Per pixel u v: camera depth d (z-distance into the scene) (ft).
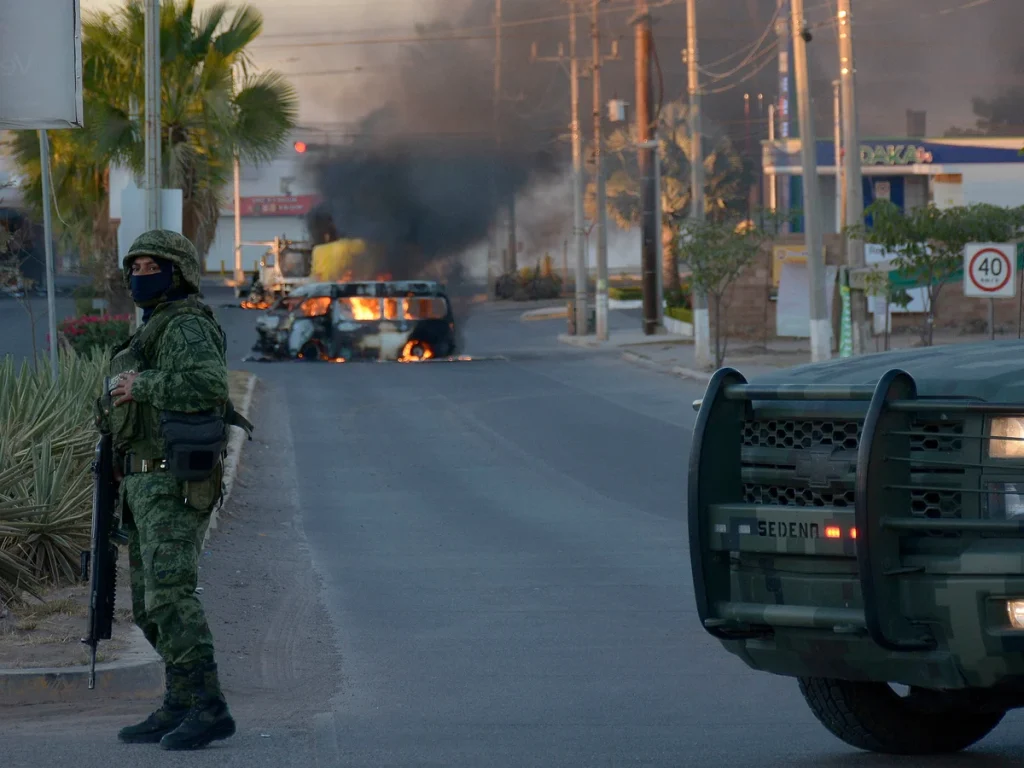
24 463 128.06
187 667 73.87
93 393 169.68
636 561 157.38
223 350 74.43
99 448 74.38
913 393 62.75
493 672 103.09
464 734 81.35
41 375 168.76
